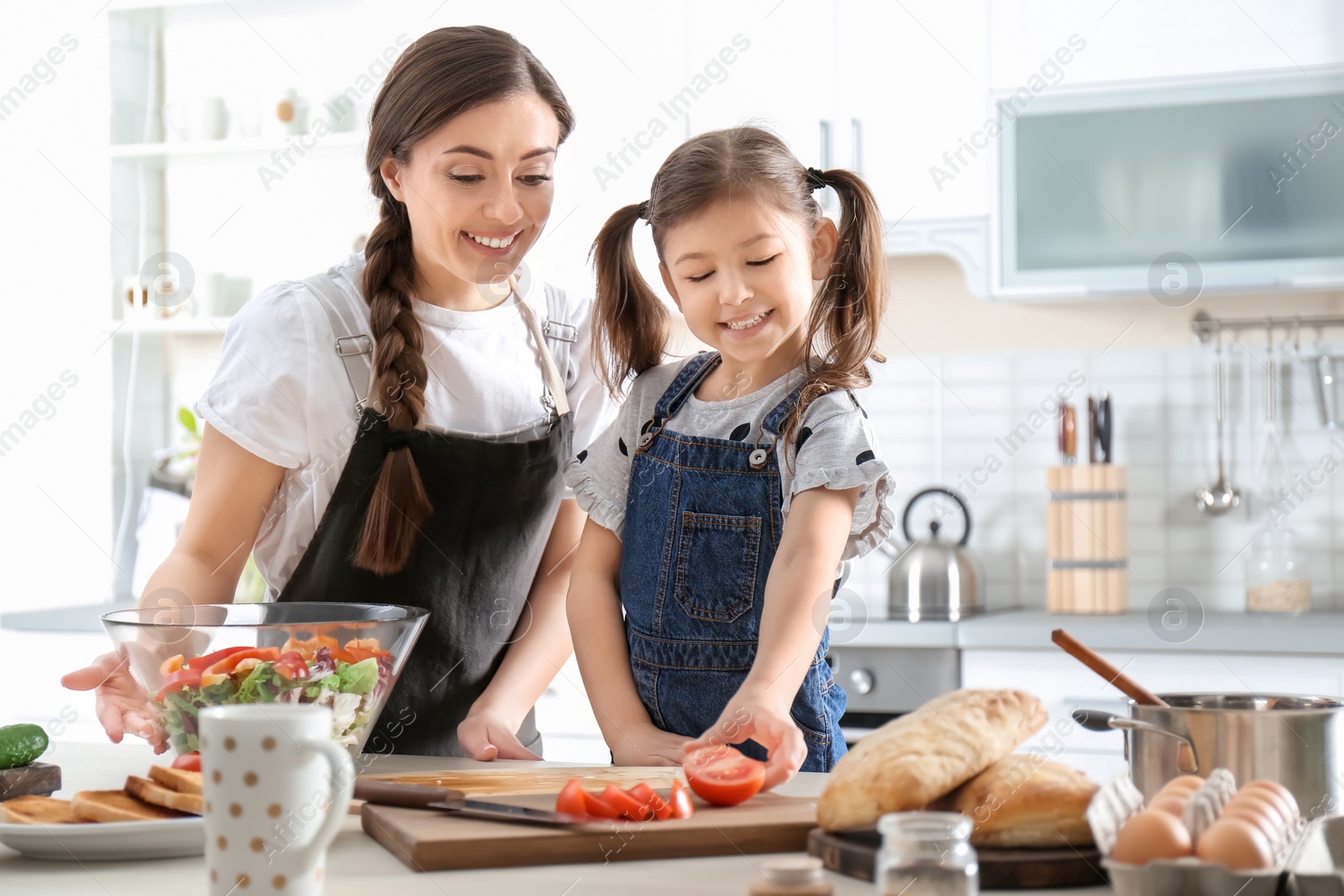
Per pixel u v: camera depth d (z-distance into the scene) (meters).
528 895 0.63
